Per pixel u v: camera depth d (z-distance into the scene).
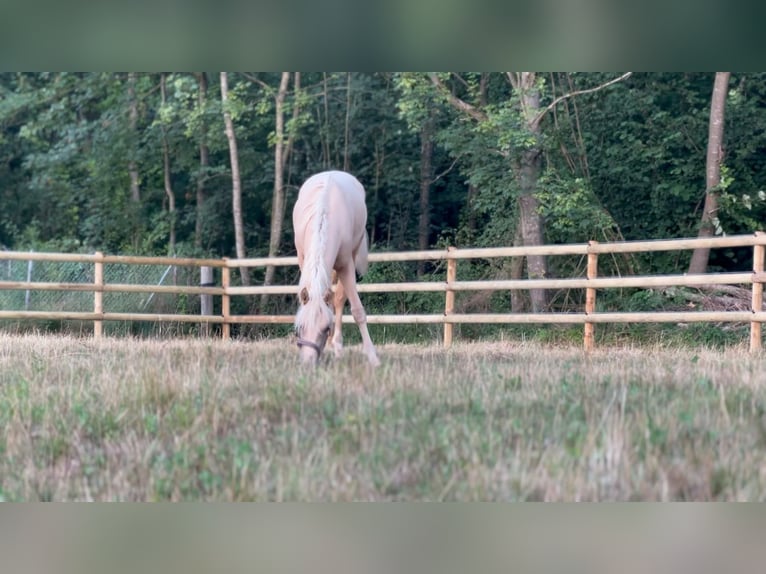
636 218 29.89
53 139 41.84
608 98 29.31
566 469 6.72
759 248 16.38
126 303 28.28
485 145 27.08
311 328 11.85
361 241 15.06
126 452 7.90
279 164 33.62
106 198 37.84
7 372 12.47
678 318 17.23
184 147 36.69
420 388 10.26
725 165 27.52
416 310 29.08
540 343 21.27
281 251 36.75
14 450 8.13
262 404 9.52
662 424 7.77
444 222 38.09
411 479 6.90
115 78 36.47
